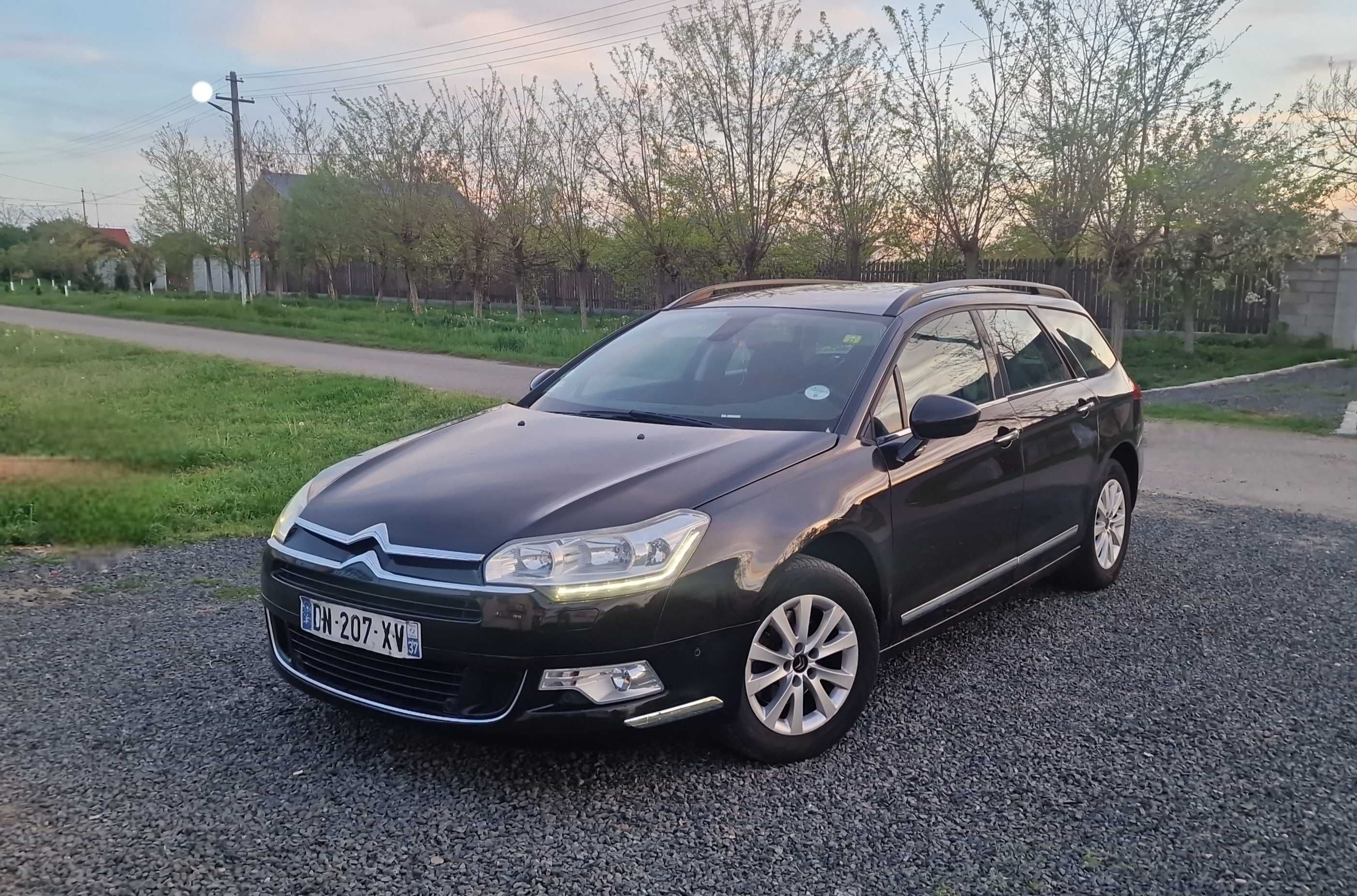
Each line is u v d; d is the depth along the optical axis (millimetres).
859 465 3770
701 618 3221
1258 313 20062
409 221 33688
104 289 57875
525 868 2877
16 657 4469
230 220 44375
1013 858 2959
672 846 2998
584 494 3354
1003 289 5305
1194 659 4602
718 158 21141
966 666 4500
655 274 26172
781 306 4785
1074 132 15961
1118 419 5613
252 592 5445
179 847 2953
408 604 3176
